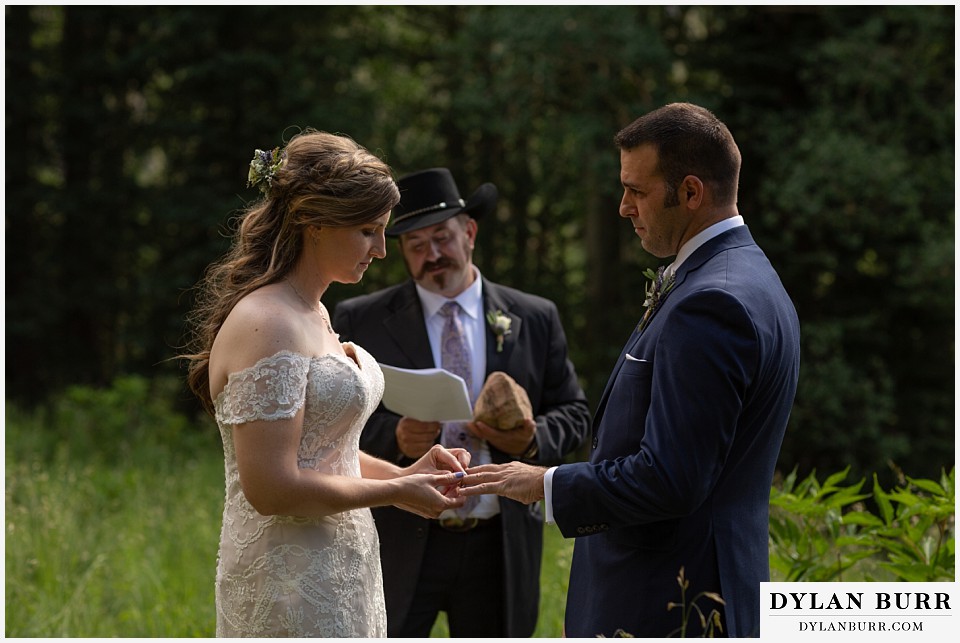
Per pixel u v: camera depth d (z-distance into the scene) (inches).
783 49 435.5
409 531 136.7
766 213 422.6
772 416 94.8
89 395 394.0
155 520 235.9
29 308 470.0
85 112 464.1
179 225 475.2
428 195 144.1
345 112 442.9
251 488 91.6
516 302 148.9
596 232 461.4
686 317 90.5
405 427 135.6
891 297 434.9
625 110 413.7
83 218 469.1
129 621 176.6
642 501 89.3
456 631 141.0
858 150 384.2
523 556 138.8
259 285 97.1
